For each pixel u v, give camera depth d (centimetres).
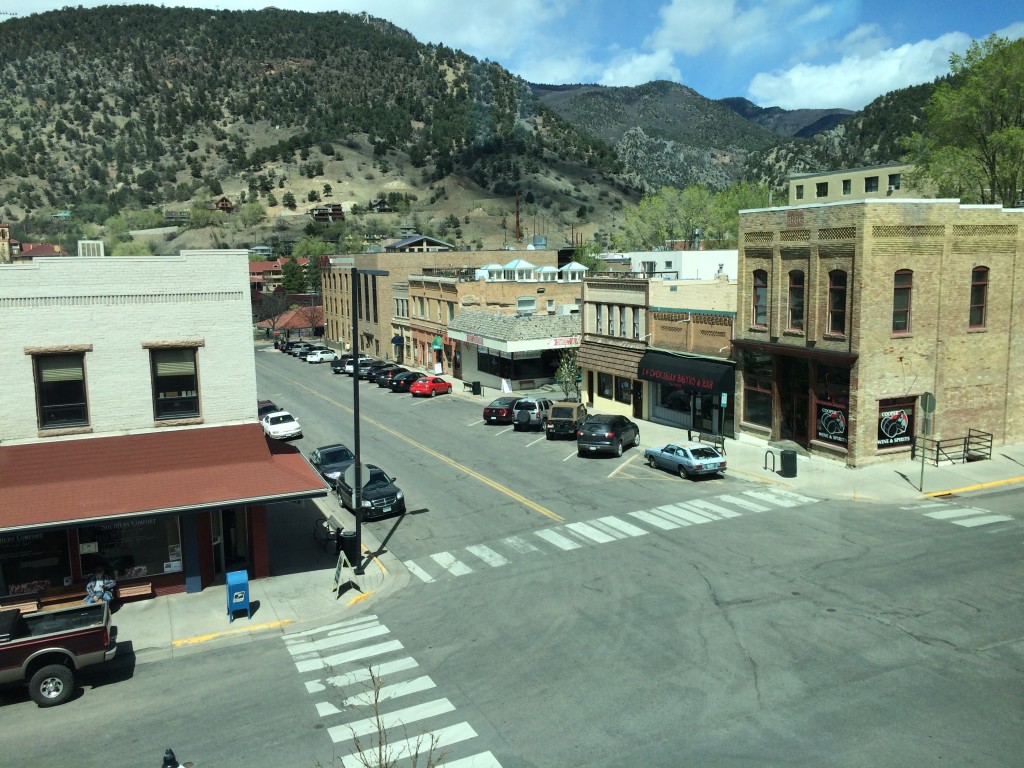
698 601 1792
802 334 3127
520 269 6119
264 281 15362
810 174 9050
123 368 2045
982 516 2342
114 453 2006
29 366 1961
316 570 2203
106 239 19950
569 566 2092
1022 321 3195
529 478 3088
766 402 3409
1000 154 4447
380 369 6256
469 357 6022
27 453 1942
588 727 1292
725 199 8631
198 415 2134
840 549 2091
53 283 1967
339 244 18775
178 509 1922
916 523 2300
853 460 2947
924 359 2994
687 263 5534
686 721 1293
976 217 2995
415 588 2028
